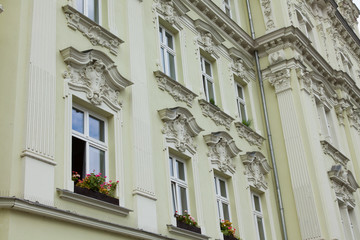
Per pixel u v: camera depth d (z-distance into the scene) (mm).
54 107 9836
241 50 19922
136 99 12422
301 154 18344
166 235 11953
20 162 8805
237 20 20688
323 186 17938
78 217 9203
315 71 22328
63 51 10672
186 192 13758
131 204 11125
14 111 9039
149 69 13805
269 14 20938
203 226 13422
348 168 22891
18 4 10023
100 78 11391
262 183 17406
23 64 9555
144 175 11680
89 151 10828
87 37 11680
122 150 11445
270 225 17031
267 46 20297
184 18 16562
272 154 18750
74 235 9133
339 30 28406
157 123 13211
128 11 13469
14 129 8914
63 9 11227
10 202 8117
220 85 17297
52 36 10422
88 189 10031
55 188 9320
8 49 9656
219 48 18125
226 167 15516
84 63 10961
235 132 17203
